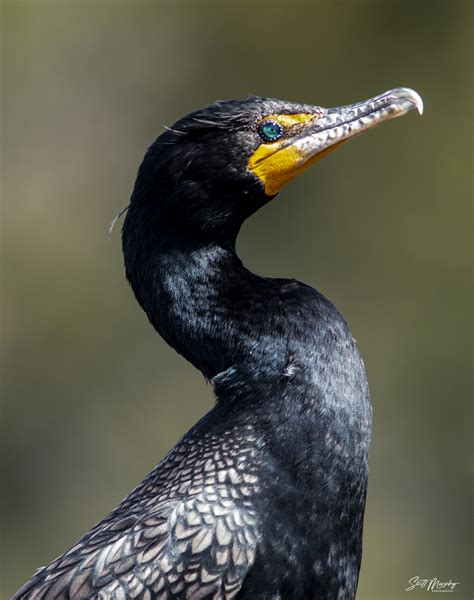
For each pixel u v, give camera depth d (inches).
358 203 774.5
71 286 781.3
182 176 267.4
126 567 243.0
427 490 698.2
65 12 838.5
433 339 751.1
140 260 269.9
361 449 253.0
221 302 262.8
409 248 768.3
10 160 820.6
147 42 835.4
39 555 711.7
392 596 645.3
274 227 761.6
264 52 816.3
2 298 779.4
